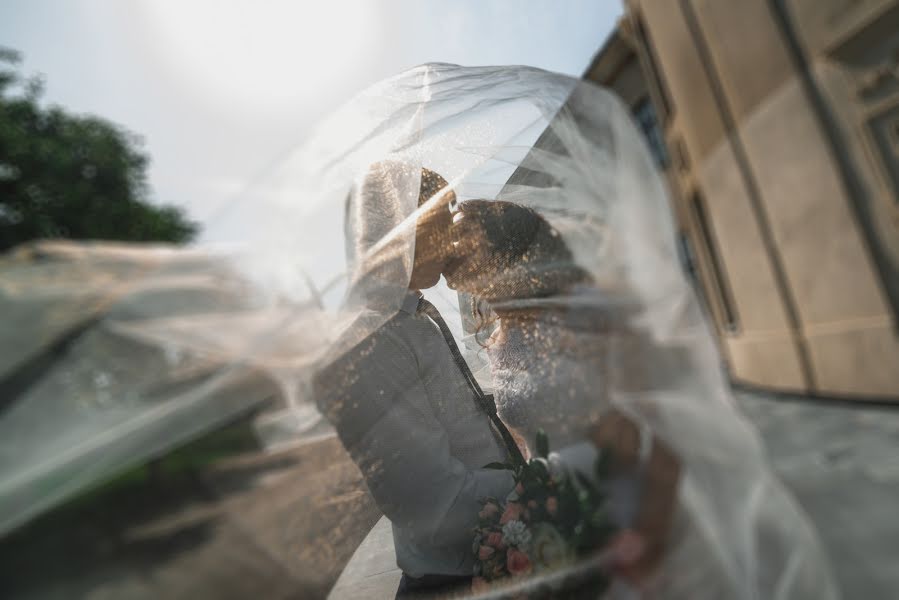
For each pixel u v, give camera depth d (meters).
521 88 1.05
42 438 0.54
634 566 0.66
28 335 0.57
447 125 1.03
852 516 2.76
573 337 0.76
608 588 0.67
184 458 0.57
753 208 7.34
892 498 2.86
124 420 0.56
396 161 0.95
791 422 5.40
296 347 0.69
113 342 0.58
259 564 0.60
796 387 7.05
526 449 0.89
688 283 0.81
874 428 4.41
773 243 7.08
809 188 6.19
